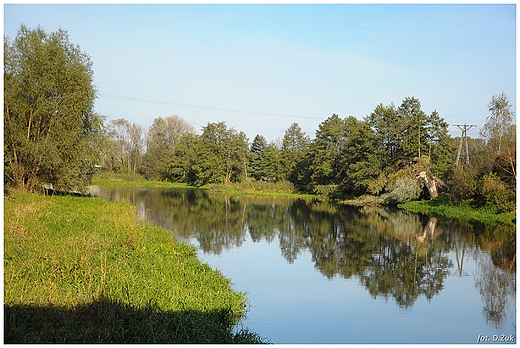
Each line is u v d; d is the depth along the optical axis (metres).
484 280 14.20
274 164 70.31
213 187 64.00
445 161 45.47
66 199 28.14
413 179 41.69
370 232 24.30
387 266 16.08
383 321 10.30
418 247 19.80
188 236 21.12
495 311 11.16
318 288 12.97
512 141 30.86
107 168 81.31
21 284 8.46
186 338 7.36
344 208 39.84
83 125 30.47
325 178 57.84
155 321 7.63
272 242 20.78
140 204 37.69
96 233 14.93
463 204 34.25
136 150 84.25
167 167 78.56
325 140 57.84
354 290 12.86
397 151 47.50
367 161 47.16
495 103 33.94
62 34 29.78
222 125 70.19
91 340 6.71
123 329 7.12
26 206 18.31
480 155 35.38
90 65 31.30
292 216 32.25
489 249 19.30
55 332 6.77
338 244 20.55
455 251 18.88
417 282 13.91
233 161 69.12
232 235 22.33
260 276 14.23
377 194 45.50
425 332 9.71
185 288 10.04
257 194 59.59
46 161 27.69
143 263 11.80
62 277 9.43
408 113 48.25
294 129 78.56
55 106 28.14
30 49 27.52
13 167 27.47
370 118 50.22
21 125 27.20
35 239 12.57
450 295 12.53
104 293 8.34
